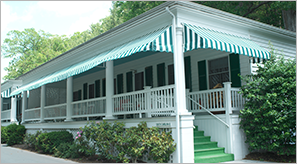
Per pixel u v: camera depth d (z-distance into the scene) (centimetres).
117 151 1036
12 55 4934
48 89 2309
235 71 1162
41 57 4638
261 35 1252
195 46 877
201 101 1104
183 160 832
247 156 996
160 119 905
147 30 1067
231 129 976
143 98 1088
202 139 1011
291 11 2066
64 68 1677
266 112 935
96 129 1046
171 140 849
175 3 906
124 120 1055
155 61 1500
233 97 1020
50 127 1614
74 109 1476
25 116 2053
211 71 1268
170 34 892
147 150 914
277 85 962
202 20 1010
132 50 866
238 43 995
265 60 1097
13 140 1766
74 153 1118
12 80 2248
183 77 884
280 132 928
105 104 1226
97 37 1284
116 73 1802
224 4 2088
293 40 1406
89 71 1889
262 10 2394
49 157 1183
